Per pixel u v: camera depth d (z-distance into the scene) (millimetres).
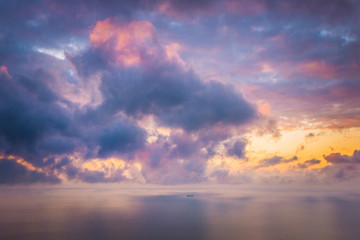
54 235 64812
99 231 68875
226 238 63281
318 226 74875
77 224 75625
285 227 73688
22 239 61625
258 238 63344
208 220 82062
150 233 66938
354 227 74062
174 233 67375
